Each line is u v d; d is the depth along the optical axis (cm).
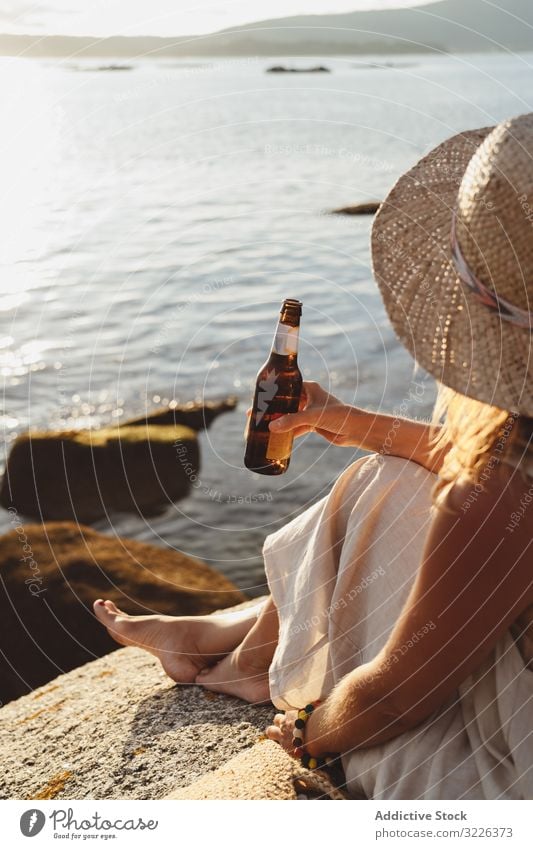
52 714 191
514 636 123
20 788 162
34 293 739
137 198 1038
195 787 149
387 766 131
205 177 1145
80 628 305
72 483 475
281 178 1125
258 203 1004
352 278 764
